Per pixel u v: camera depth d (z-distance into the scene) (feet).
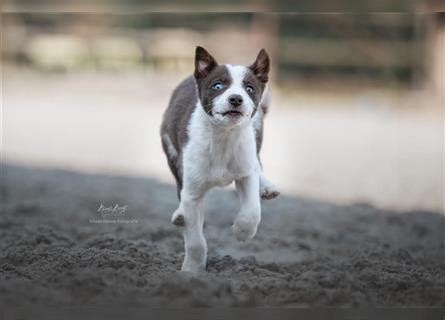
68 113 83.92
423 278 23.11
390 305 20.56
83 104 91.76
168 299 19.49
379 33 109.40
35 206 37.19
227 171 23.43
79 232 31.09
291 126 78.59
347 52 109.91
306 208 40.91
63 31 111.65
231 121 22.13
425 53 105.60
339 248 31.12
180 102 25.63
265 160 58.75
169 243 29.48
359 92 105.50
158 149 62.64
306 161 58.90
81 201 39.78
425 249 31.45
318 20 109.40
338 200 44.21
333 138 71.56
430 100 99.55
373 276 22.71
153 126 76.48
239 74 23.30
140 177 49.14
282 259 28.60
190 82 26.50
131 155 59.26
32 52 110.42
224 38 108.27
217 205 39.73
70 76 108.78
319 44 109.91
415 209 42.65
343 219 38.19
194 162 23.34
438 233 36.04
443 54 100.99
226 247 30.42
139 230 31.71
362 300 20.72
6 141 64.18
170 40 109.81
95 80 107.34
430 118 87.45
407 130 78.13
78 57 110.22
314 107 94.73
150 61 109.70
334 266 26.22
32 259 24.34
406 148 66.80
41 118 79.51
